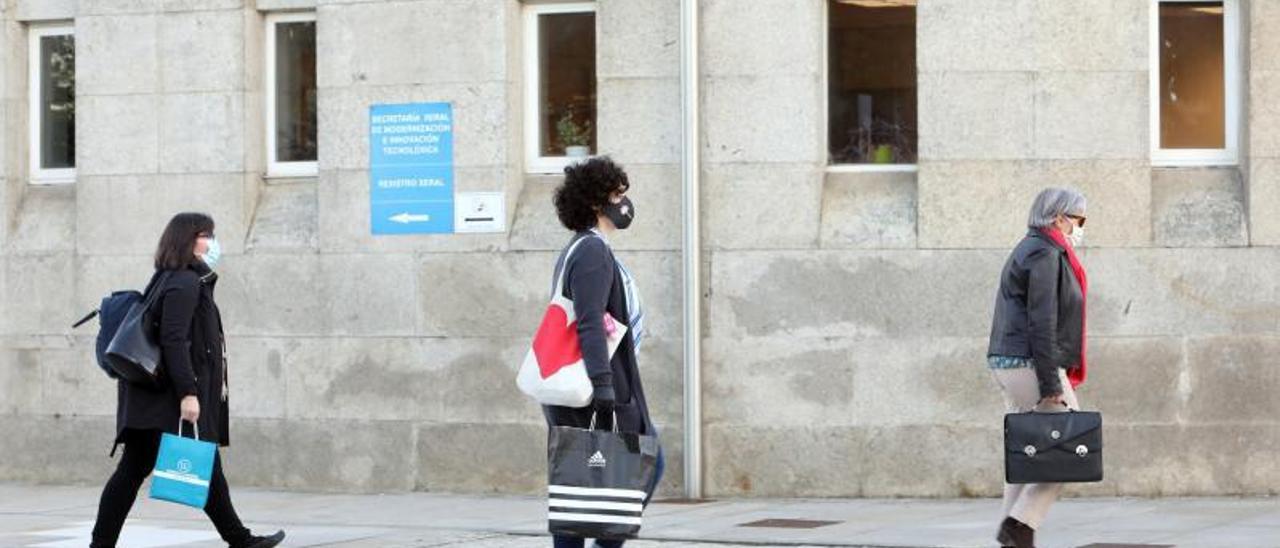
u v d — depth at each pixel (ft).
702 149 68.54
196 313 53.06
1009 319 49.62
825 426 67.56
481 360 71.41
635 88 69.41
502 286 71.05
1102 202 65.87
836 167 69.36
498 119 71.15
